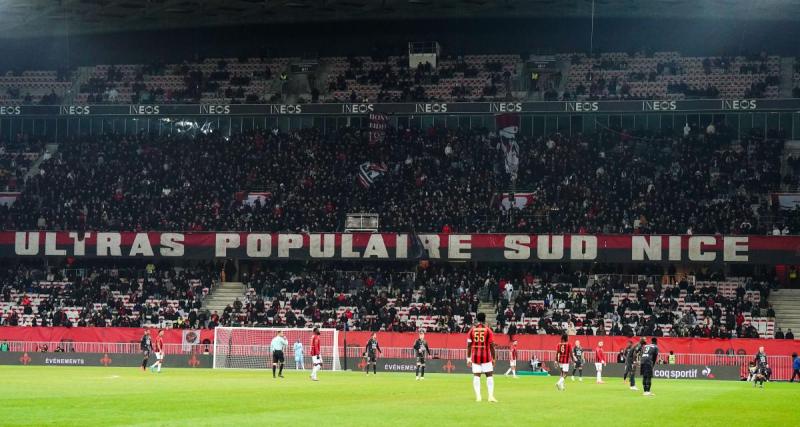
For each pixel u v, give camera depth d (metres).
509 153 80.88
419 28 92.62
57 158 85.31
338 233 74.56
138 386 37.25
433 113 83.44
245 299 74.44
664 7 82.94
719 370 59.84
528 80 88.69
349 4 84.56
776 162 78.81
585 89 86.56
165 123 87.31
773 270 74.06
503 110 82.00
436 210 76.38
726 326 65.75
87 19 87.88
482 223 75.25
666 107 80.12
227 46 94.50
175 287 74.94
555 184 78.38
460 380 48.84
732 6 81.50
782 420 25.97
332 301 71.88
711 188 76.50
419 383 44.03
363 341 64.38
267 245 74.94
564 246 72.38
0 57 95.62
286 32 93.56
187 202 79.62
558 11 86.12
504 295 71.56
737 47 88.75
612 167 79.56
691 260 71.19
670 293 70.31
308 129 85.69
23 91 93.25
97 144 85.94
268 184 81.12
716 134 80.88
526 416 24.66
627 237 71.81
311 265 77.69
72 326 69.31
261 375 52.19
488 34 92.31
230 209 79.25
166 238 75.69
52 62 95.25
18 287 76.12
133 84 91.44
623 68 88.69
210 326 69.56
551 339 62.66
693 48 89.62
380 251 73.94
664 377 60.75
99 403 27.39
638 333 65.25
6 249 76.69
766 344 60.38
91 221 78.44
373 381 46.06
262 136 85.25
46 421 21.75
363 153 82.88
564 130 83.31
